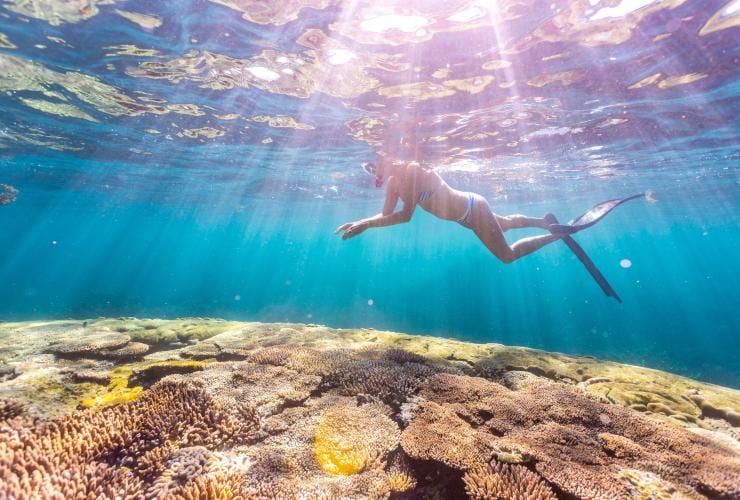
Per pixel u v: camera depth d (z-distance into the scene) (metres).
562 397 1.36
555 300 23.45
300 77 3.10
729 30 2.32
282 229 22.34
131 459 1.00
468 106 3.50
